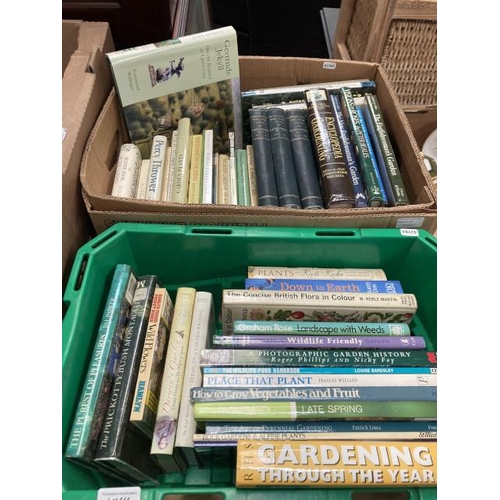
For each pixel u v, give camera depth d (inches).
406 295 29.3
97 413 24.2
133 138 38.0
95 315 29.4
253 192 35.7
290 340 26.4
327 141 34.9
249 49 80.7
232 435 23.3
